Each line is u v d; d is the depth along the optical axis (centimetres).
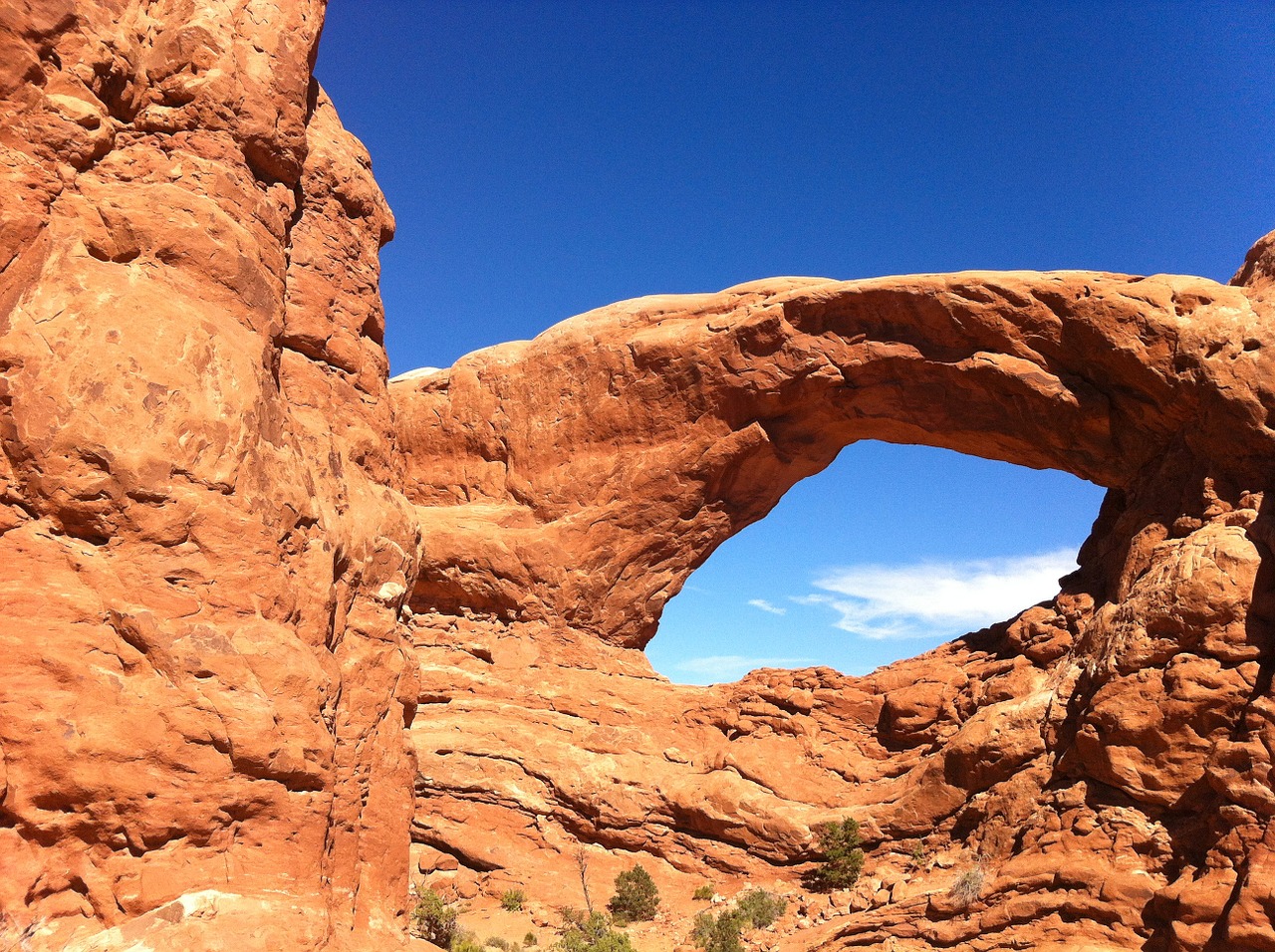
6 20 820
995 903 1769
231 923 778
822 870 2131
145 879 761
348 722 1046
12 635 743
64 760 738
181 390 855
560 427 2705
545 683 2570
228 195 1020
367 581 1154
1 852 717
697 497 2595
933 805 2066
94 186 897
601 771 2427
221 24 1058
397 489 1359
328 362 1255
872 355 2330
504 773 2438
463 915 2198
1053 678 2025
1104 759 1755
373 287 1390
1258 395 1817
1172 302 1970
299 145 1159
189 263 942
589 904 2133
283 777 843
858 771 2308
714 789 2339
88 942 727
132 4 980
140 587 802
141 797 765
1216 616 1681
